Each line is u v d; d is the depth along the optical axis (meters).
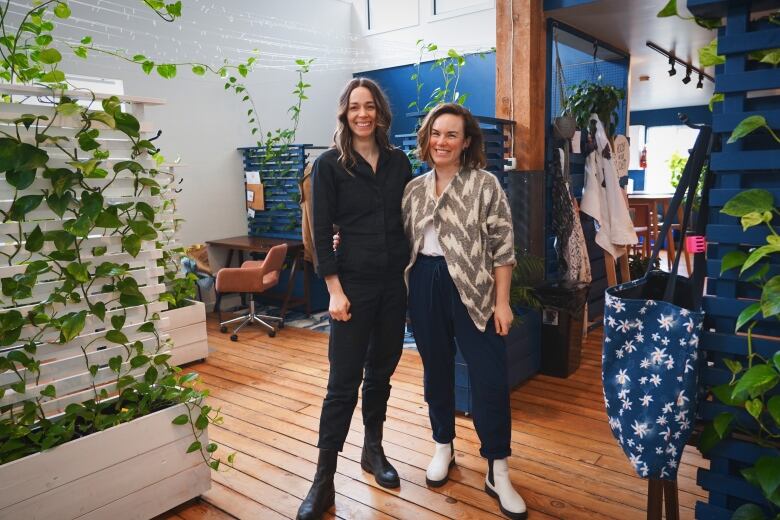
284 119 6.71
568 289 3.69
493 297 2.21
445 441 2.47
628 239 4.59
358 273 2.13
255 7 6.25
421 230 2.16
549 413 3.21
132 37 5.17
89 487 2.05
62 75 2.14
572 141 4.31
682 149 11.05
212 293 6.07
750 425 1.47
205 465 2.39
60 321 1.99
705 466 2.55
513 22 3.79
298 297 6.02
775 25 1.39
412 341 4.82
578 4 3.69
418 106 6.91
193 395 2.32
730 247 1.48
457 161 2.17
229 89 6.11
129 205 2.12
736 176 1.46
